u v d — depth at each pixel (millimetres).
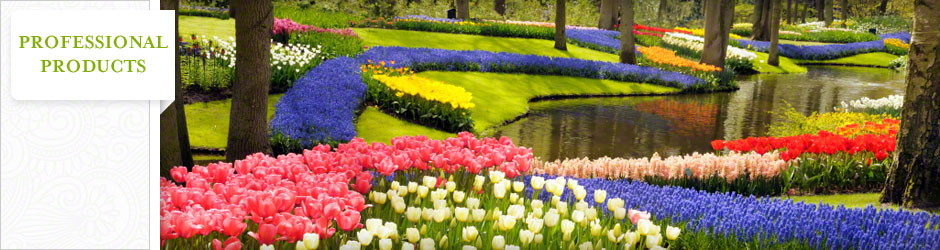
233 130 8336
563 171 7551
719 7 26625
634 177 7625
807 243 4418
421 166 4840
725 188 7730
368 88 13984
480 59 20625
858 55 41094
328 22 24312
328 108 11438
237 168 4395
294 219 2957
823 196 8031
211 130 10734
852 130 10867
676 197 5543
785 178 8102
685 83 22250
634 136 13398
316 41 18531
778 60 33562
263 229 2877
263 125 8438
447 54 20562
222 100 12727
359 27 28219
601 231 3666
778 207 5320
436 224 3777
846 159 8555
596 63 22828
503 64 20938
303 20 23391
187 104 12109
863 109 15625
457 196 3959
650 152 11844
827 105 19297
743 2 71562
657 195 5535
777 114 17109
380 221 3133
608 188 5785
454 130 12805
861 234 4484
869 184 8609
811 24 58812
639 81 22516
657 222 4809
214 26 21953
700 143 12852
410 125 12633
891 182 7512
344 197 3469
